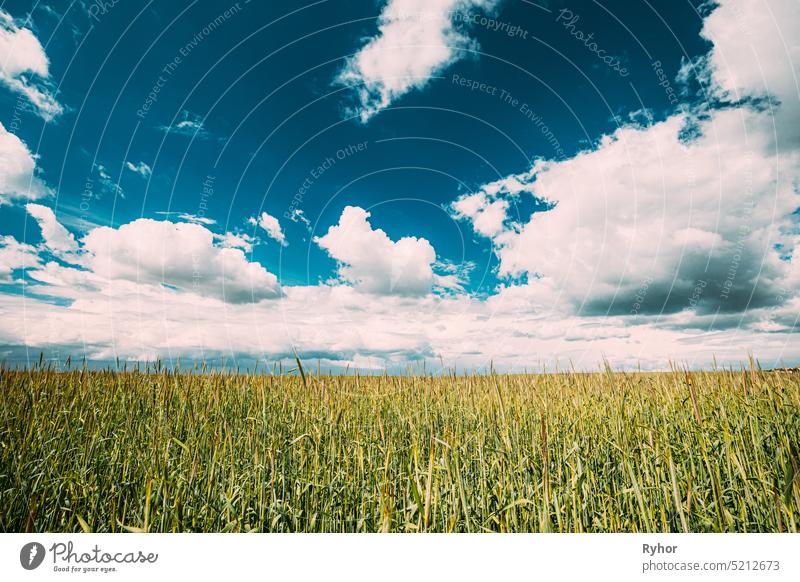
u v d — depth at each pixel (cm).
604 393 596
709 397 543
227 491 331
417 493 286
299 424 477
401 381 712
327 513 325
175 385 589
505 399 568
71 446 434
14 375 634
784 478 324
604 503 330
